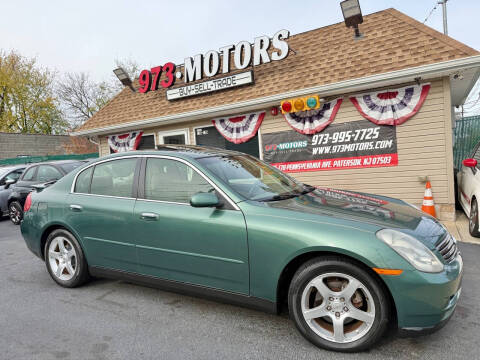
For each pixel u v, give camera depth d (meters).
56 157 17.86
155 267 3.10
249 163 3.54
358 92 6.64
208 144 8.82
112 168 3.53
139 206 3.17
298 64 7.84
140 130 9.83
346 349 2.32
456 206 7.03
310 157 7.30
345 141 6.89
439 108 6.01
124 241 3.25
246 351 2.42
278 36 7.80
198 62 8.93
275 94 7.15
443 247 2.38
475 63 5.31
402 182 6.45
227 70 8.55
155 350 2.47
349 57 7.05
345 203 2.90
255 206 2.70
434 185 6.19
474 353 2.29
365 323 2.29
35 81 31.89
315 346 2.45
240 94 8.03
